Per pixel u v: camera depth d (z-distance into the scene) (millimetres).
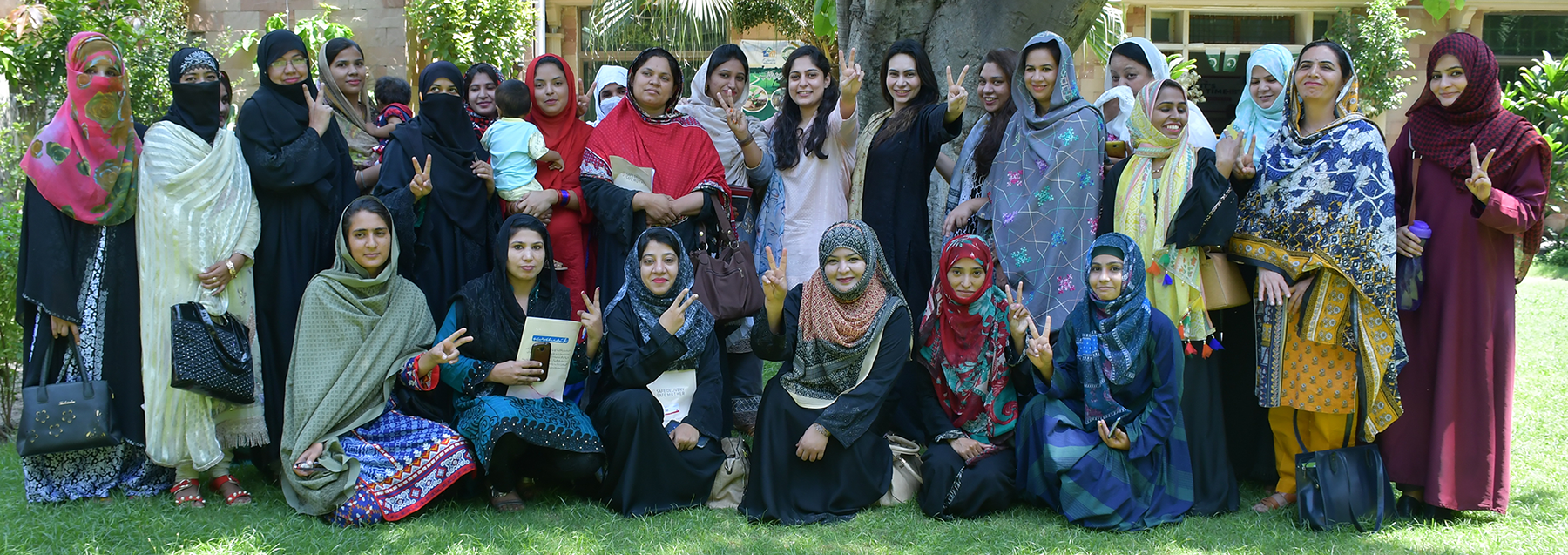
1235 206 3143
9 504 3186
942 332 3389
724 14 7898
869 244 3254
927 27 4531
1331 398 3129
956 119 3684
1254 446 3602
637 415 3152
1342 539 2951
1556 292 8141
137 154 3156
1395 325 3035
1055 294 3537
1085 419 3197
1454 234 3080
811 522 3152
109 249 3166
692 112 4102
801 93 3857
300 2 8680
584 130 4129
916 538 2986
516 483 3383
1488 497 3053
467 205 3609
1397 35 11117
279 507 3191
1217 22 12141
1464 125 3115
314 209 3381
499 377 3223
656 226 3678
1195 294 3234
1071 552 2850
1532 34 12039
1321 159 3117
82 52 2998
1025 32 4398
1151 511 3109
